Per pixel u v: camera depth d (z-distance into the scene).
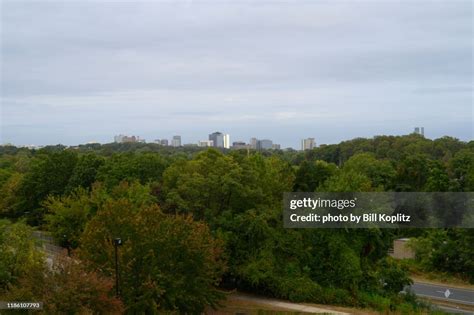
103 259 24.23
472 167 53.88
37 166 63.81
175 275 24.98
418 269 47.34
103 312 19.70
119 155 61.59
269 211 36.31
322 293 34.75
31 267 21.14
